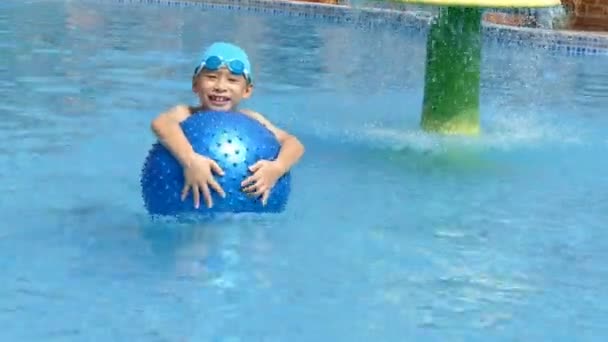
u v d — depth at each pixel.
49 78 8.44
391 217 5.55
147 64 9.42
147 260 4.90
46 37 10.98
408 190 6.00
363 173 6.27
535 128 7.67
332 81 9.34
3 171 5.95
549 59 12.05
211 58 5.38
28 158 6.20
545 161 6.74
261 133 5.30
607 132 7.64
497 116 8.08
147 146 6.54
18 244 5.02
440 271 4.97
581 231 5.52
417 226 5.46
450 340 4.42
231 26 13.34
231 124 5.26
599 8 15.20
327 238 5.23
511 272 5.01
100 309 4.50
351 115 7.81
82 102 7.62
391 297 4.71
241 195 5.24
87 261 4.88
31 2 14.68
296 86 8.95
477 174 6.39
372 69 10.30
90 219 5.30
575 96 9.22
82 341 4.29
